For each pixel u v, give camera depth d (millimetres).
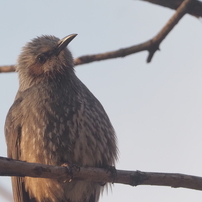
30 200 11898
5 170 8461
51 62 12797
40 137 11094
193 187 10242
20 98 12180
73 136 11047
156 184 10250
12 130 11906
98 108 11773
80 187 11445
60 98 11500
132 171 10398
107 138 11641
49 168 9133
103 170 10219
